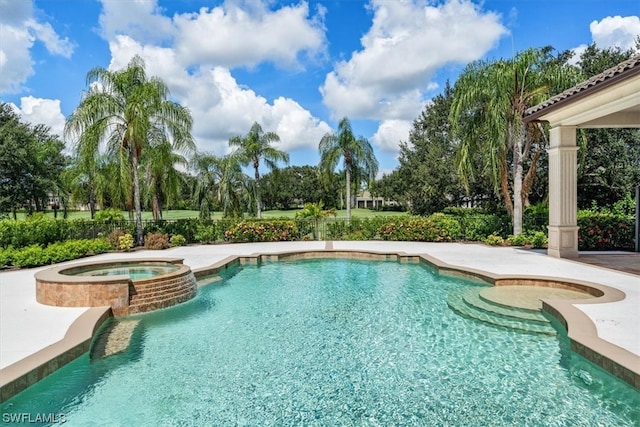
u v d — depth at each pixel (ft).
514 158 46.60
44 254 36.32
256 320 20.93
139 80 48.42
